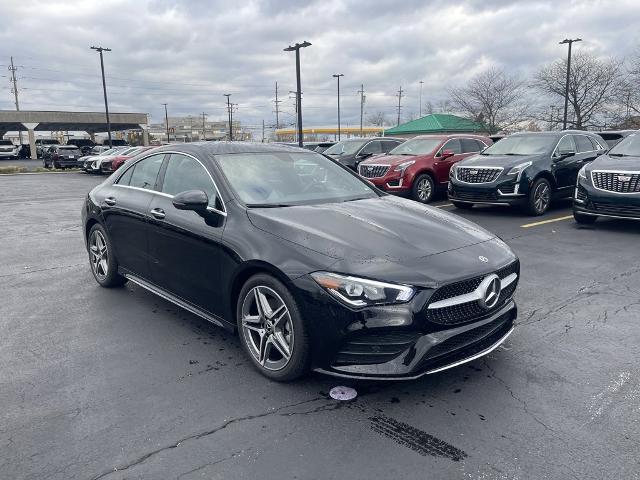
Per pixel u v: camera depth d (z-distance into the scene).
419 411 2.97
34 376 3.44
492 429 2.79
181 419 2.91
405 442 2.68
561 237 7.93
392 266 2.97
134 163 5.07
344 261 2.99
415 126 51.16
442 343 2.96
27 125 54.44
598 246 7.25
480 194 9.95
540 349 3.80
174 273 4.16
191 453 2.60
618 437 2.71
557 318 4.43
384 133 55.09
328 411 2.98
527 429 2.79
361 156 14.75
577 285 5.37
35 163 44.91
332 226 3.39
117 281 5.31
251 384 3.31
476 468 2.47
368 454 2.58
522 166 9.73
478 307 3.14
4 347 3.92
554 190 10.34
